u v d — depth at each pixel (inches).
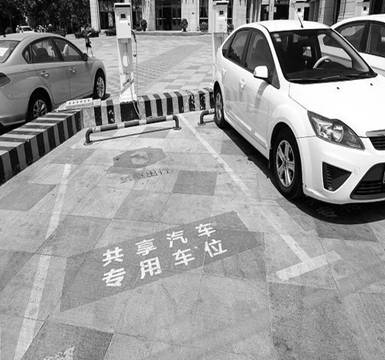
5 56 263.3
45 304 116.1
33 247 143.4
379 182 143.2
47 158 226.8
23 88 263.4
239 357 96.7
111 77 503.5
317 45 195.6
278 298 115.2
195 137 252.2
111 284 123.3
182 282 123.0
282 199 170.9
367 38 273.4
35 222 159.6
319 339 101.1
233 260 132.3
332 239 142.0
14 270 131.5
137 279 125.1
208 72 502.0
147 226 153.7
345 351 97.5
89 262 134.3
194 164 209.9
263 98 184.2
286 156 167.0
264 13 2106.3
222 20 309.3
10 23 1509.6
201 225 153.0
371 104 152.4
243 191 178.5
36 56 284.4
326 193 146.9
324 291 117.4
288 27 203.9
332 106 150.8
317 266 128.3
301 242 140.7
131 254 137.6
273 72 184.5
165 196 176.4
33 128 236.5
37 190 187.3
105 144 246.5
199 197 174.4
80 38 1432.1
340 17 869.2
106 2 1674.5
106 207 169.2
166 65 581.3
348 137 141.3
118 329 106.3
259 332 103.8
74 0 1464.1
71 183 193.3
